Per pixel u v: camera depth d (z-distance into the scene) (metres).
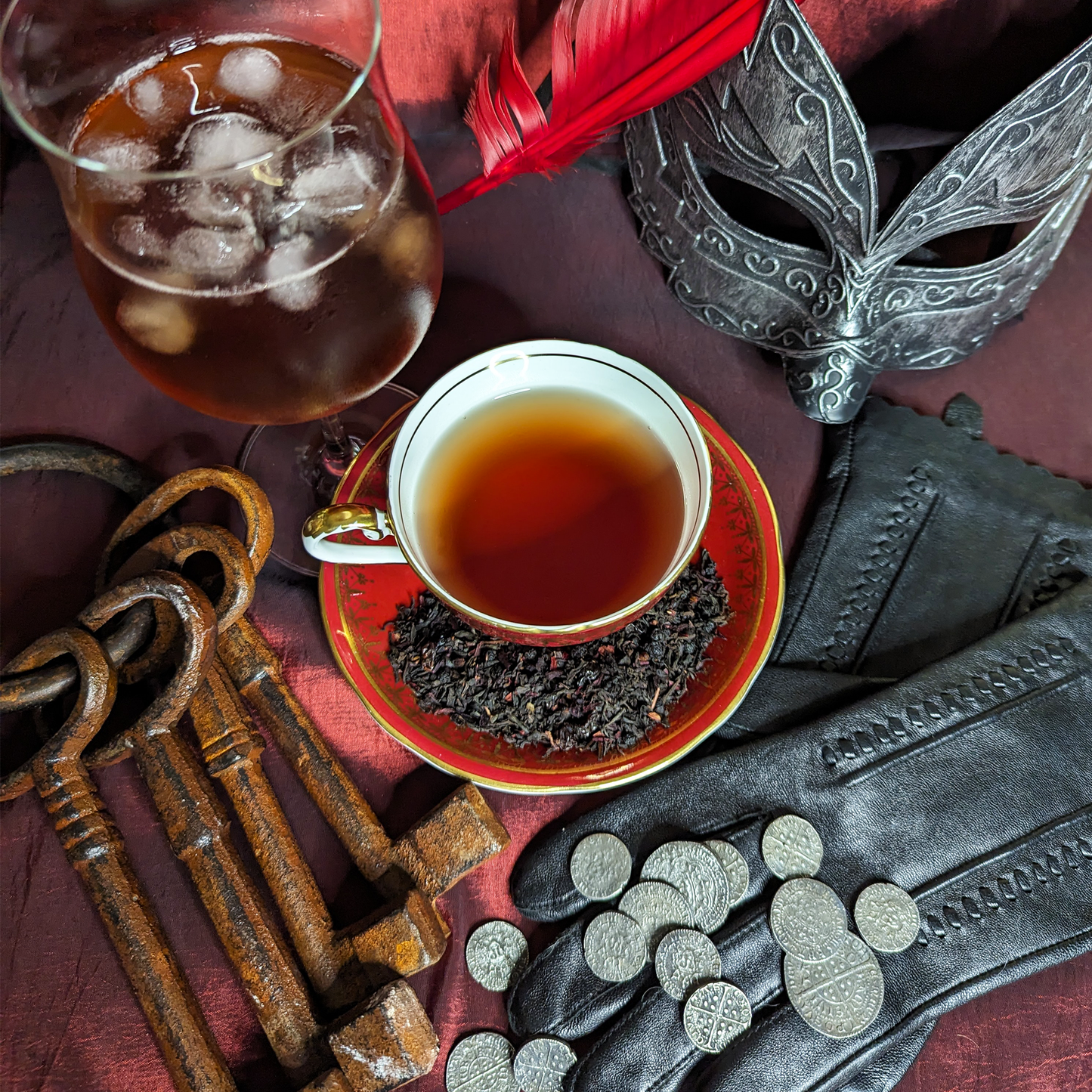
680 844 0.48
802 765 0.49
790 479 0.55
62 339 0.55
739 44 0.47
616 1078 0.46
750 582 0.50
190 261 0.41
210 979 0.47
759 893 0.48
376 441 0.52
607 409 0.50
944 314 0.52
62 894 0.48
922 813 0.49
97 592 0.50
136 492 0.52
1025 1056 0.47
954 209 0.49
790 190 0.49
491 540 0.49
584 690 0.49
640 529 0.49
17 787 0.47
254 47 0.45
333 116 0.40
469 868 0.47
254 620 0.52
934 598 0.52
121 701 0.49
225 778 0.48
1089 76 0.45
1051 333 0.57
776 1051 0.46
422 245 0.44
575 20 0.50
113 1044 0.46
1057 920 0.48
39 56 0.43
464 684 0.49
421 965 0.45
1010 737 0.49
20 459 0.52
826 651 0.52
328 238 0.42
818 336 0.52
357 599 0.50
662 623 0.50
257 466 0.54
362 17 0.44
